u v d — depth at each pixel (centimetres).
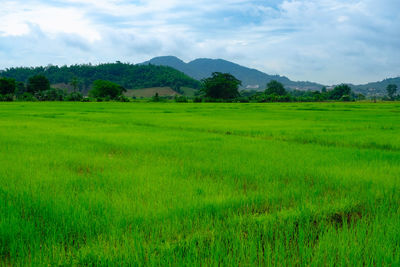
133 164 943
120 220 474
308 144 1443
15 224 444
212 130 2133
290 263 363
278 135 1819
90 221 468
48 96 11831
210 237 428
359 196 625
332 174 805
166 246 390
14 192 616
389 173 821
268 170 851
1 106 6256
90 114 3894
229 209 531
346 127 2278
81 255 372
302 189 661
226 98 12588
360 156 1105
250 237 423
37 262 360
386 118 3300
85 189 661
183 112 4562
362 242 412
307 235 447
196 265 349
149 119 3117
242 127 2291
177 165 927
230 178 768
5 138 1560
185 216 499
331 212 536
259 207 571
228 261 367
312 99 13388
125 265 356
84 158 1033
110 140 1508
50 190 641
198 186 674
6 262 373
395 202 597
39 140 1493
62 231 440
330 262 359
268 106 7150
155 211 514
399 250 377
